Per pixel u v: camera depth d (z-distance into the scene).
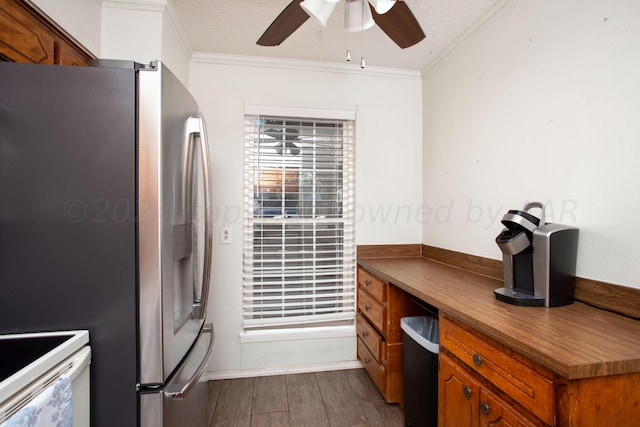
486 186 1.63
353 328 2.19
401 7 1.12
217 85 2.03
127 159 0.92
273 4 1.53
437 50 1.96
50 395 0.69
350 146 2.22
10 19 0.94
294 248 2.14
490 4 1.51
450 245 1.94
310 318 2.12
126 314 0.92
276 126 2.10
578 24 1.12
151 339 0.93
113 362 0.92
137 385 0.92
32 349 0.78
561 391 0.69
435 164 2.12
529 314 0.99
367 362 1.94
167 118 0.98
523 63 1.38
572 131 1.15
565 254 1.08
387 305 1.67
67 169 0.89
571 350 0.72
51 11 1.10
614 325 0.89
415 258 2.22
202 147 1.22
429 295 1.23
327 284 2.19
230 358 2.05
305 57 2.06
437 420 1.26
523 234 1.12
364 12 1.15
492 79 1.58
